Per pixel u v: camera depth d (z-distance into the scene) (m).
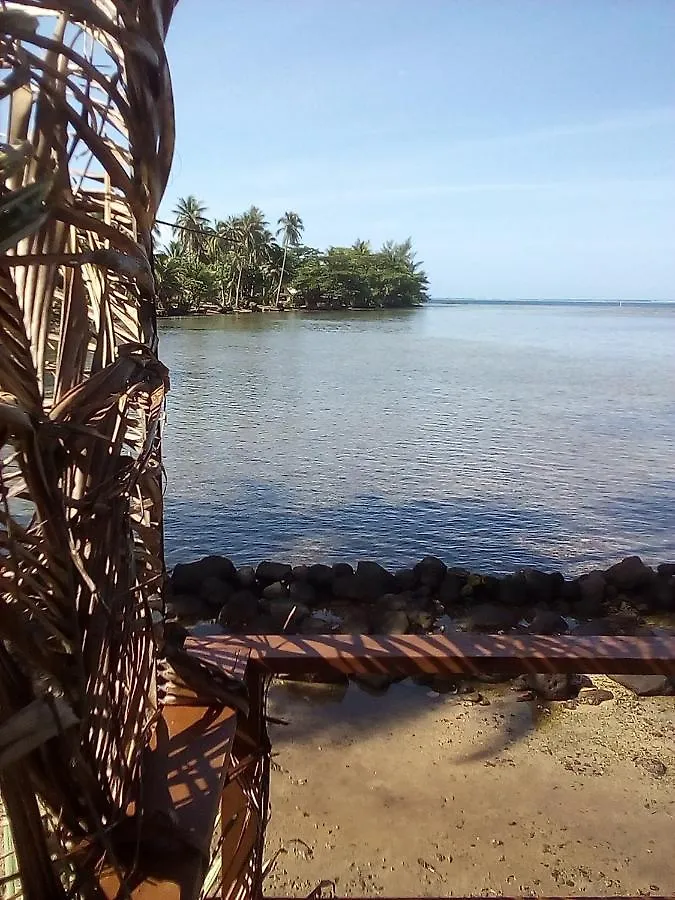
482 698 5.25
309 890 3.14
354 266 87.25
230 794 1.33
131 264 0.74
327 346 43.72
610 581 7.98
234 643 1.46
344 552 9.91
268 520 11.12
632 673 1.44
